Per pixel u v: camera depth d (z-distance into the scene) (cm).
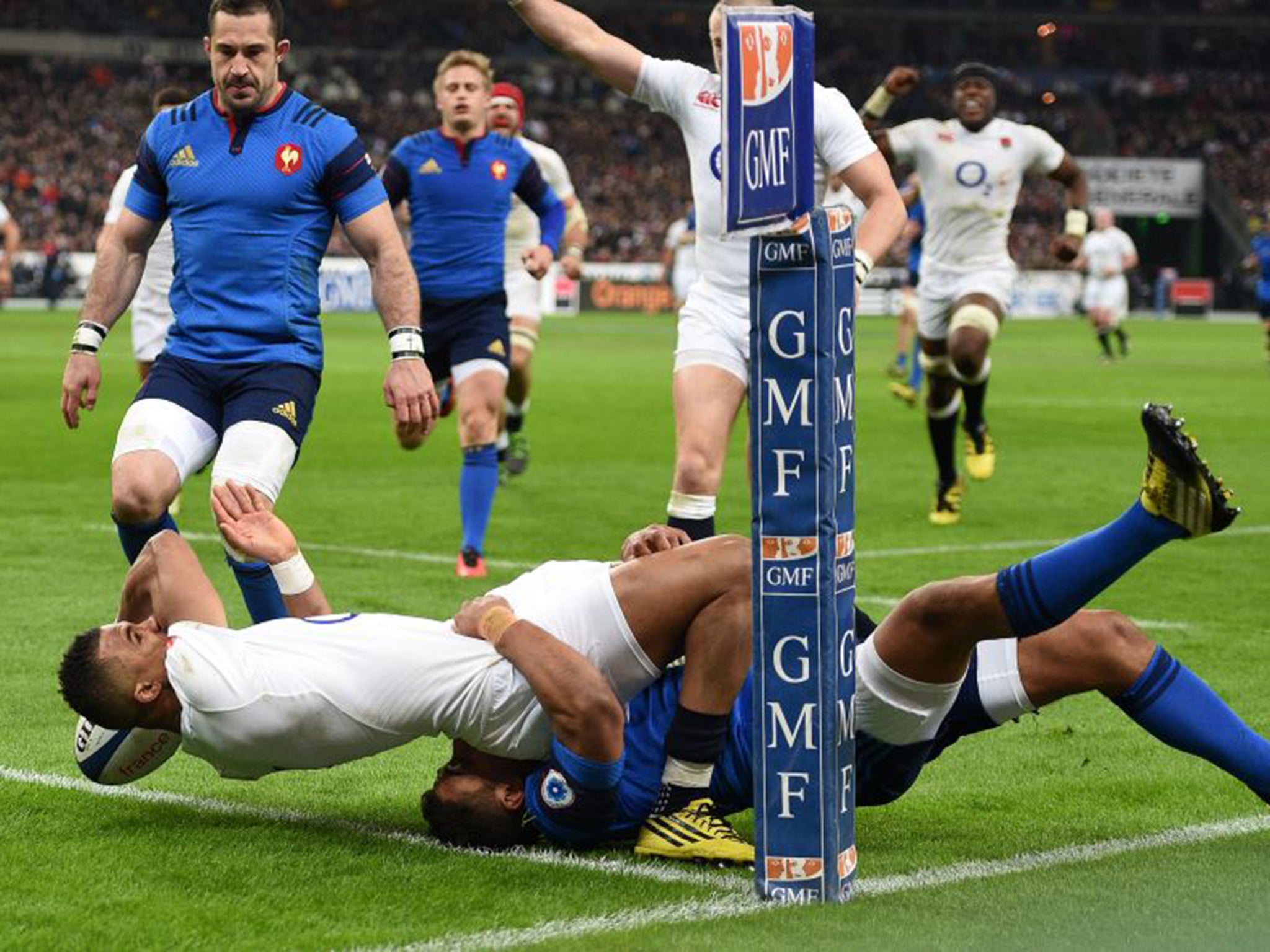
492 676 912
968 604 872
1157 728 947
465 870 920
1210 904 860
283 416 1255
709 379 1472
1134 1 13225
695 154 1478
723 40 788
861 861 943
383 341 6850
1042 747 1217
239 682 913
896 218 1376
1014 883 898
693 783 943
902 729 917
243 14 1252
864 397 4712
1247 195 12212
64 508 2439
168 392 1266
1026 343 7800
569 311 10225
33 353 5909
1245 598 1816
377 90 12606
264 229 1269
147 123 11681
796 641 840
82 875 903
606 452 3278
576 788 912
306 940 803
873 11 12912
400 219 2683
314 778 1121
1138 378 5491
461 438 1981
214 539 2177
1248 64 13650
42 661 1454
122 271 1311
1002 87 12544
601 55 1465
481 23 13012
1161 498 835
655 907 855
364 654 920
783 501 831
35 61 11938
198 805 1050
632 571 926
